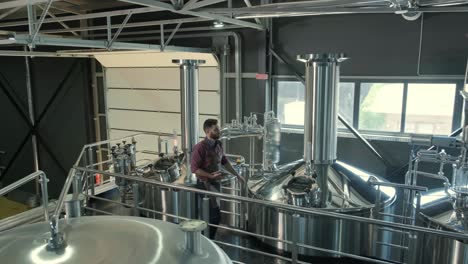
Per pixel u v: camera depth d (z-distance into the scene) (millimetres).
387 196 3416
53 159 8086
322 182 3350
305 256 3324
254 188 3699
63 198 2742
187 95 4234
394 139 5070
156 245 1825
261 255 3488
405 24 4793
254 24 5238
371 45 5031
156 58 6184
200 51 5766
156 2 3146
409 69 4863
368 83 5148
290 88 5660
